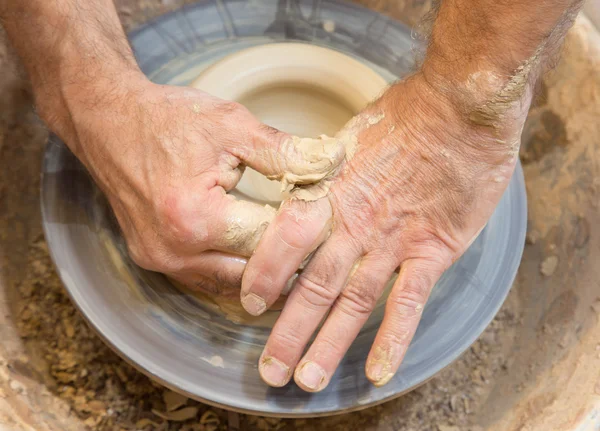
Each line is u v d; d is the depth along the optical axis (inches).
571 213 23.3
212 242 16.6
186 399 21.5
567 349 20.6
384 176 17.2
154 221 16.8
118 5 26.5
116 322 17.9
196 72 22.1
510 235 20.3
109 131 17.3
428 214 17.3
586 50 22.8
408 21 27.6
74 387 21.0
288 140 16.7
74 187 19.4
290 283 17.3
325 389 17.4
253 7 23.2
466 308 19.1
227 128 16.9
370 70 21.0
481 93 16.1
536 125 24.7
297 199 16.6
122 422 20.8
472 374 22.7
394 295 17.0
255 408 17.2
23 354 20.8
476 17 15.6
